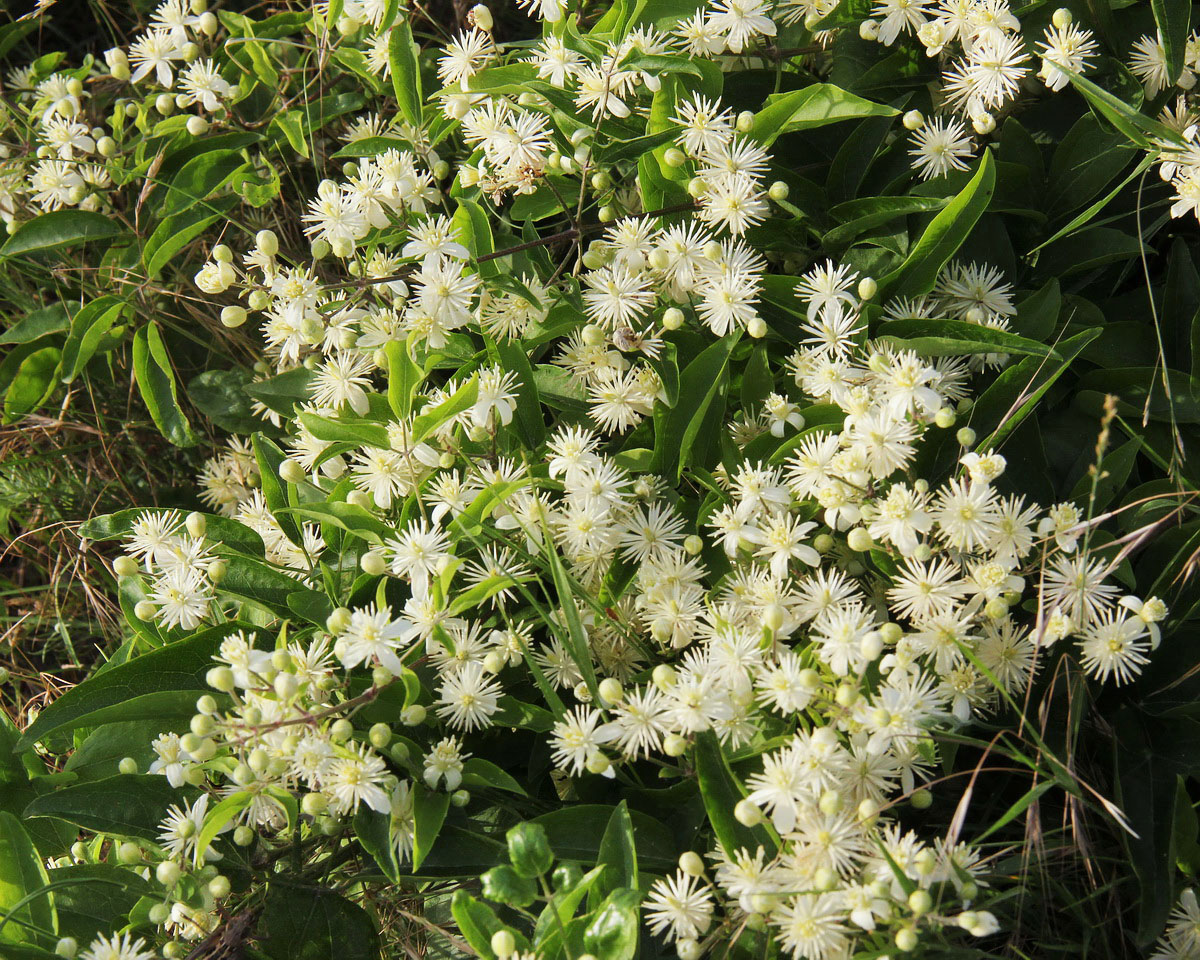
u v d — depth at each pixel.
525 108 1.16
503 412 1.11
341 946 1.10
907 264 1.12
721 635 1.09
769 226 1.15
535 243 1.13
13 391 1.23
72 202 1.21
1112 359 1.14
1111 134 1.14
